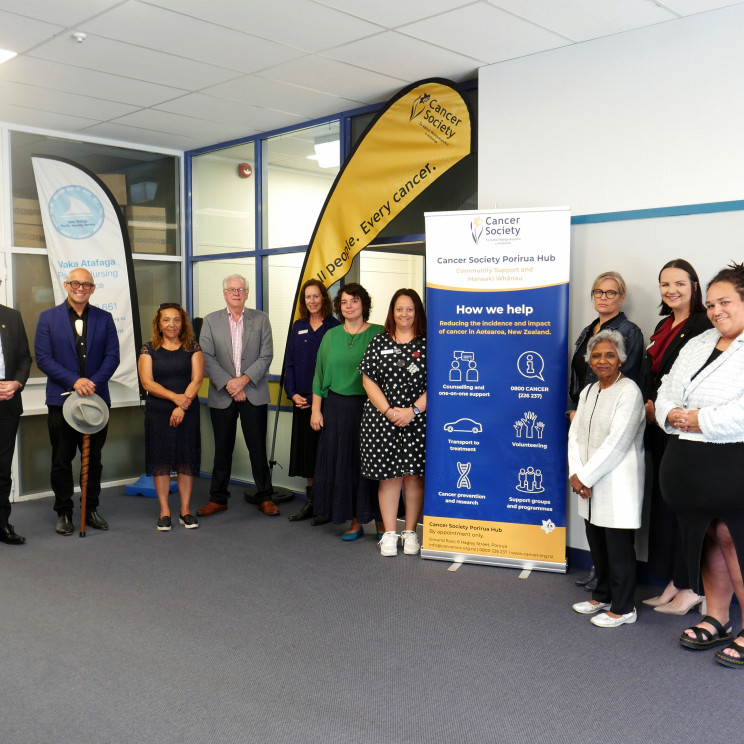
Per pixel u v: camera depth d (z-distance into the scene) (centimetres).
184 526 499
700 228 367
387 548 435
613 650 307
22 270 571
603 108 396
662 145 377
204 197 650
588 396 341
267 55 424
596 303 370
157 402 487
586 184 405
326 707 261
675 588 356
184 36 396
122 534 482
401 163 479
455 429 416
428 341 419
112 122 564
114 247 600
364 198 495
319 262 517
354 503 459
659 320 383
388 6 356
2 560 429
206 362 525
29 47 412
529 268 398
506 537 411
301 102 516
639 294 389
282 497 560
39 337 477
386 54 422
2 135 558
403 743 238
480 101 444
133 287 608
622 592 330
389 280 529
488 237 404
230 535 479
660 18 366
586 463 330
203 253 655
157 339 491
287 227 589
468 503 417
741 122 352
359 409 455
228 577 398
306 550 447
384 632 326
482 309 407
